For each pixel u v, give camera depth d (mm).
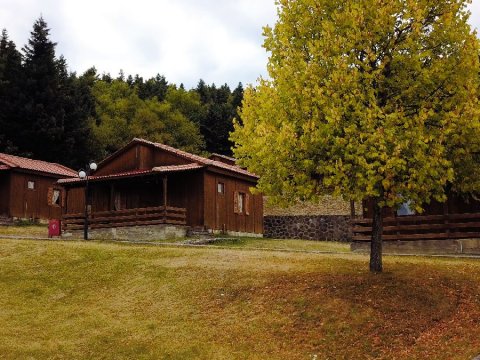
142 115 75875
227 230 33000
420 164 12727
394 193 12969
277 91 14344
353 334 12453
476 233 21109
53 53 58969
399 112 13156
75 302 16203
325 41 13758
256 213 36156
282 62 14695
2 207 37531
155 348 12688
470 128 12992
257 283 15945
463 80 13531
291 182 13797
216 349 12477
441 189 13328
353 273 16016
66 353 12656
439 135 13016
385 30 13672
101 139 66125
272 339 12758
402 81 13891
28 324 14469
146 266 18859
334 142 13023
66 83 61688
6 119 53594
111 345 13000
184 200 31875
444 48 14180
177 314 14609
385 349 11758
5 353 12562
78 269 19109
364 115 12805
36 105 54000
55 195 41000
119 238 30625
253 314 14031
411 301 13625
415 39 13750
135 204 33906
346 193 13133
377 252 15898
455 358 10930
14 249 21703
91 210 35594
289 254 20406
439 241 21766
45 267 19375
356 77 13281
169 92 103250
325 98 13148
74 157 57719
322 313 13469
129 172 32312
